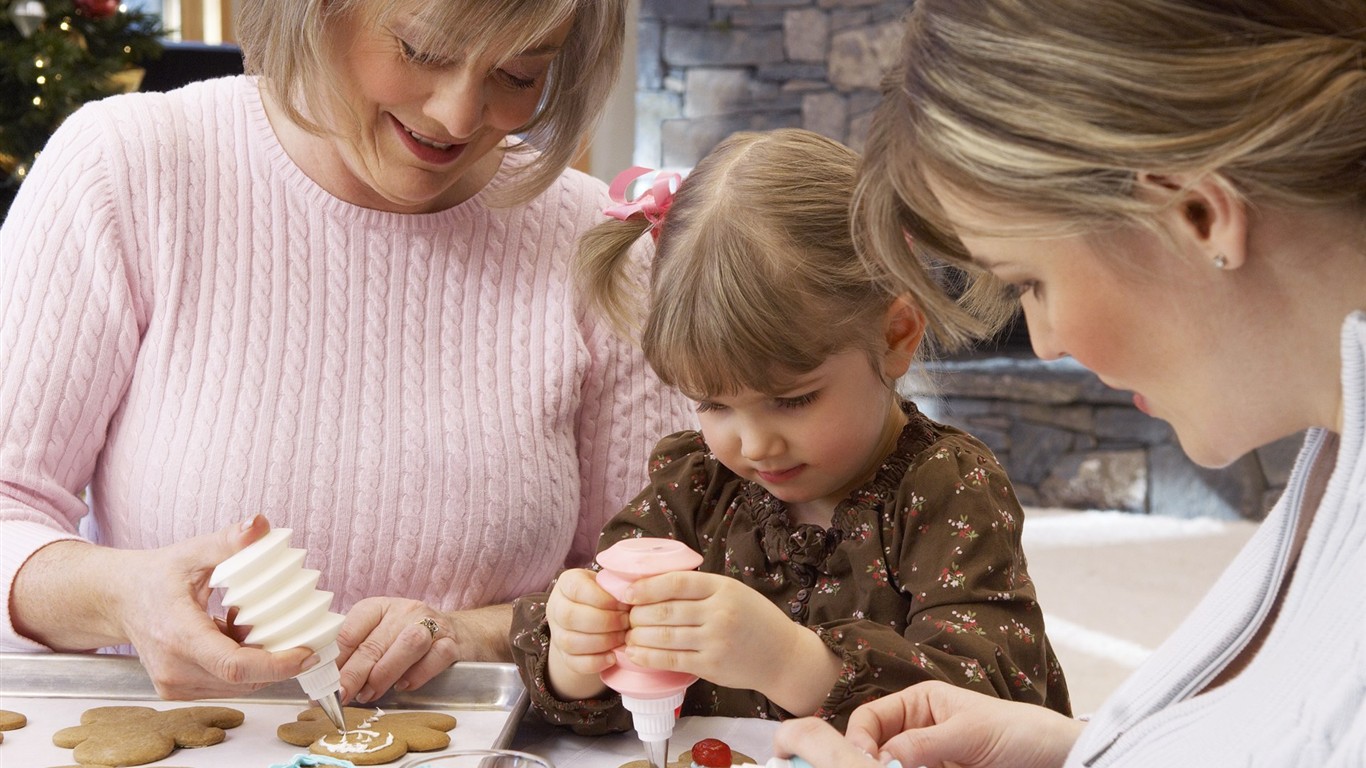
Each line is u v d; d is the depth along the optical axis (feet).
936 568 3.44
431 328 4.28
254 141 4.21
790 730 2.67
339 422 4.12
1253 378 2.08
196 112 4.22
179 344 4.06
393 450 4.14
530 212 4.51
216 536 3.34
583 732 3.26
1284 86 1.89
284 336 4.12
